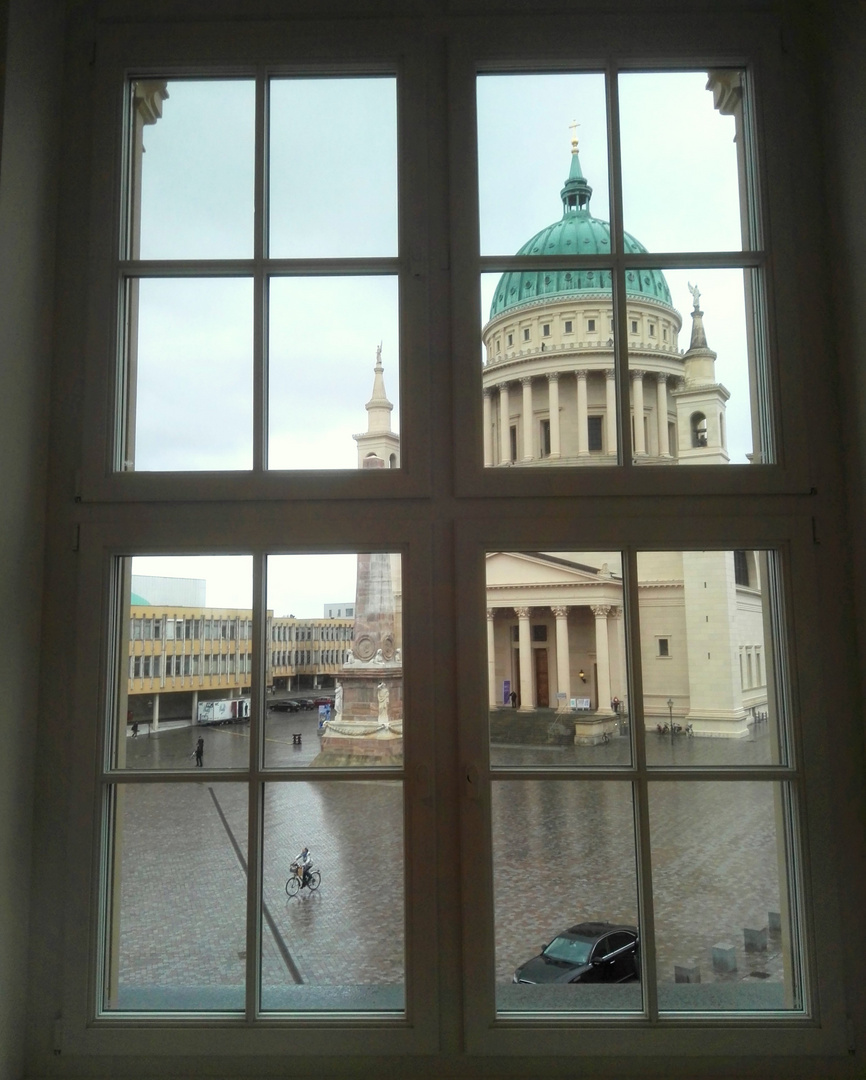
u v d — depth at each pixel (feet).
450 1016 4.33
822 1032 4.26
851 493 4.60
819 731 4.47
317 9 5.09
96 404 4.77
